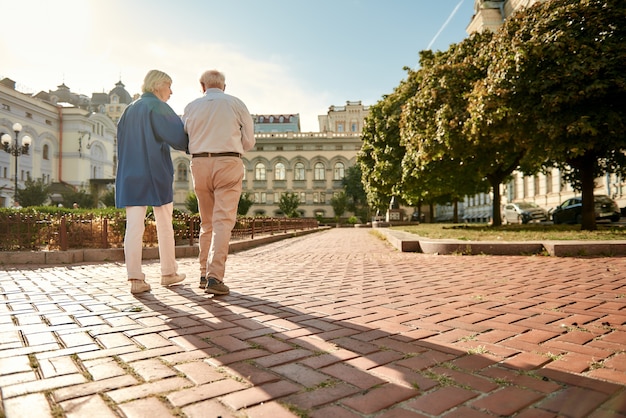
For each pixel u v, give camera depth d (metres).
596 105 10.03
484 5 32.59
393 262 6.37
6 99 48.56
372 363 1.88
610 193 20.28
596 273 4.64
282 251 9.55
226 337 2.28
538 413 1.39
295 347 2.11
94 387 1.59
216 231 3.59
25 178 51.53
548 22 10.17
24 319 2.63
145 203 3.64
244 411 1.41
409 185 19.83
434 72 14.06
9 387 1.58
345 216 52.66
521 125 10.87
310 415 1.38
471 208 40.59
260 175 54.03
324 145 53.41
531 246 6.81
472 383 1.65
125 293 3.62
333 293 3.66
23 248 6.91
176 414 1.39
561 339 2.23
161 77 3.91
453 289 3.82
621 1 9.73
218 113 3.61
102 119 65.62
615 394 1.50
